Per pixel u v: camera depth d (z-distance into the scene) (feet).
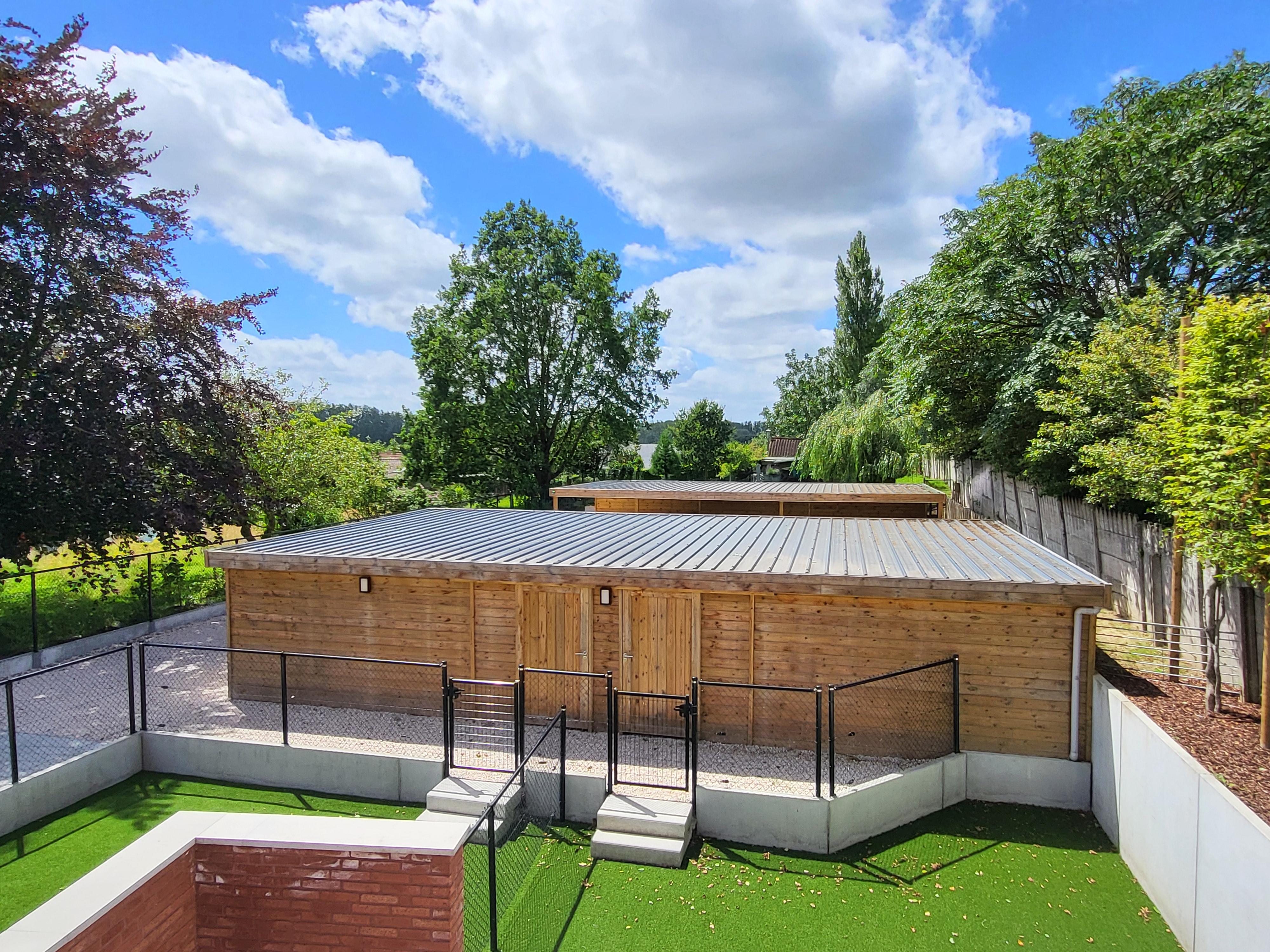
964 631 27.53
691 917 20.06
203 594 52.49
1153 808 20.56
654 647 30.45
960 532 41.16
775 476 166.50
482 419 109.70
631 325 119.44
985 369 56.90
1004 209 56.75
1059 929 19.45
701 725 30.12
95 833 24.26
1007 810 26.32
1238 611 25.90
